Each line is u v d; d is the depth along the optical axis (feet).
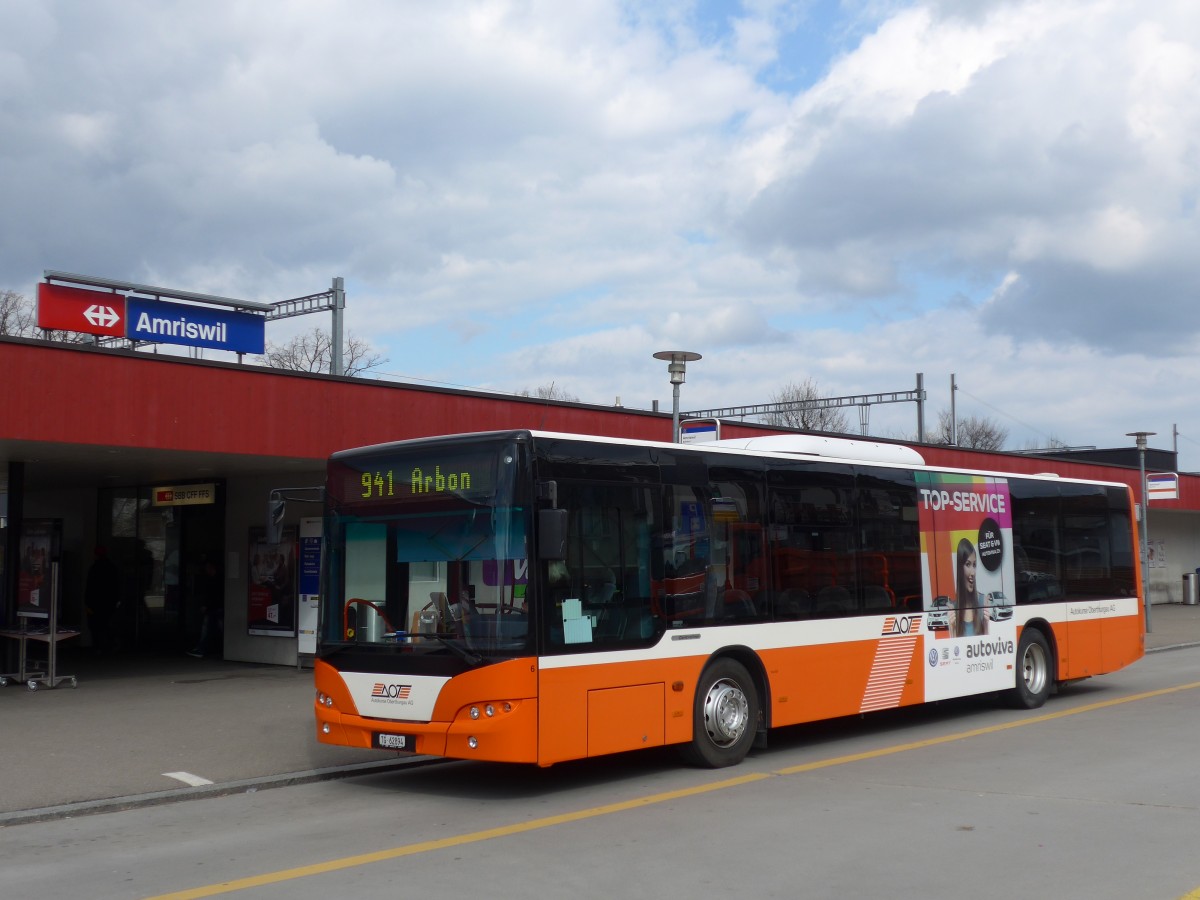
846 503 41.55
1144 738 40.70
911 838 25.84
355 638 33.27
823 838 25.99
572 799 31.60
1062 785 31.96
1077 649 52.65
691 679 34.91
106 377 49.32
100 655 76.18
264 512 68.39
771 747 40.34
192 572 76.84
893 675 42.42
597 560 32.55
